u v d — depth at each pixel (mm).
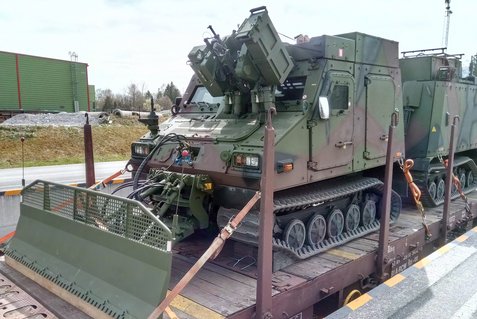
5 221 7488
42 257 4734
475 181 10000
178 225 5012
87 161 6289
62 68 32719
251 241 4715
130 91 48000
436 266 5230
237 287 4461
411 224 6941
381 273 5562
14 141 19391
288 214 5207
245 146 4836
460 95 8898
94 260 4152
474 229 6742
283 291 4270
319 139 5125
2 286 4621
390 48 6418
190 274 3539
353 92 5648
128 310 3625
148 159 5508
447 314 4102
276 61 4934
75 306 4090
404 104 8117
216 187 5109
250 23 4770
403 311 4164
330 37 5273
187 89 6957
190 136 5527
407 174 6340
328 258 5320
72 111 33562
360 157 5848
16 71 30391
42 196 5039
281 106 5328
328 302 5316
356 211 6270
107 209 4160
